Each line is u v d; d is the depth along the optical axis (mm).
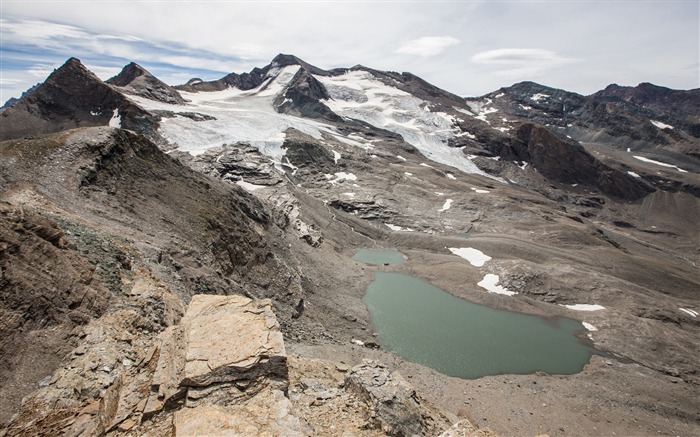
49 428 12141
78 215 31500
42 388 13844
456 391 37938
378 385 17531
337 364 22906
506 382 42375
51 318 16516
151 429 11609
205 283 31922
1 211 18266
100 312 18547
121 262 24000
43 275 17516
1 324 14852
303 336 39031
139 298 20812
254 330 14945
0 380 13609
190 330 15016
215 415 11062
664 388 43688
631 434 34656
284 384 13156
